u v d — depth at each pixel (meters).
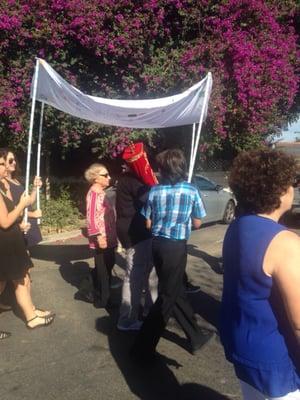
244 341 2.27
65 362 4.57
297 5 13.95
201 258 8.77
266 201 2.31
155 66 11.40
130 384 4.17
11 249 5.06
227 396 3.99
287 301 2.14
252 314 2.25
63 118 11.05
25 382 4.20
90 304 6.12
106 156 12.51
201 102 6.34
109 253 5.93
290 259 2.15
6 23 10.28
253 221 2.31
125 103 6.20
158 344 4.97
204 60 11.34
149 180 5.08
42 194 12.32
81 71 11.52
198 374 4.36
